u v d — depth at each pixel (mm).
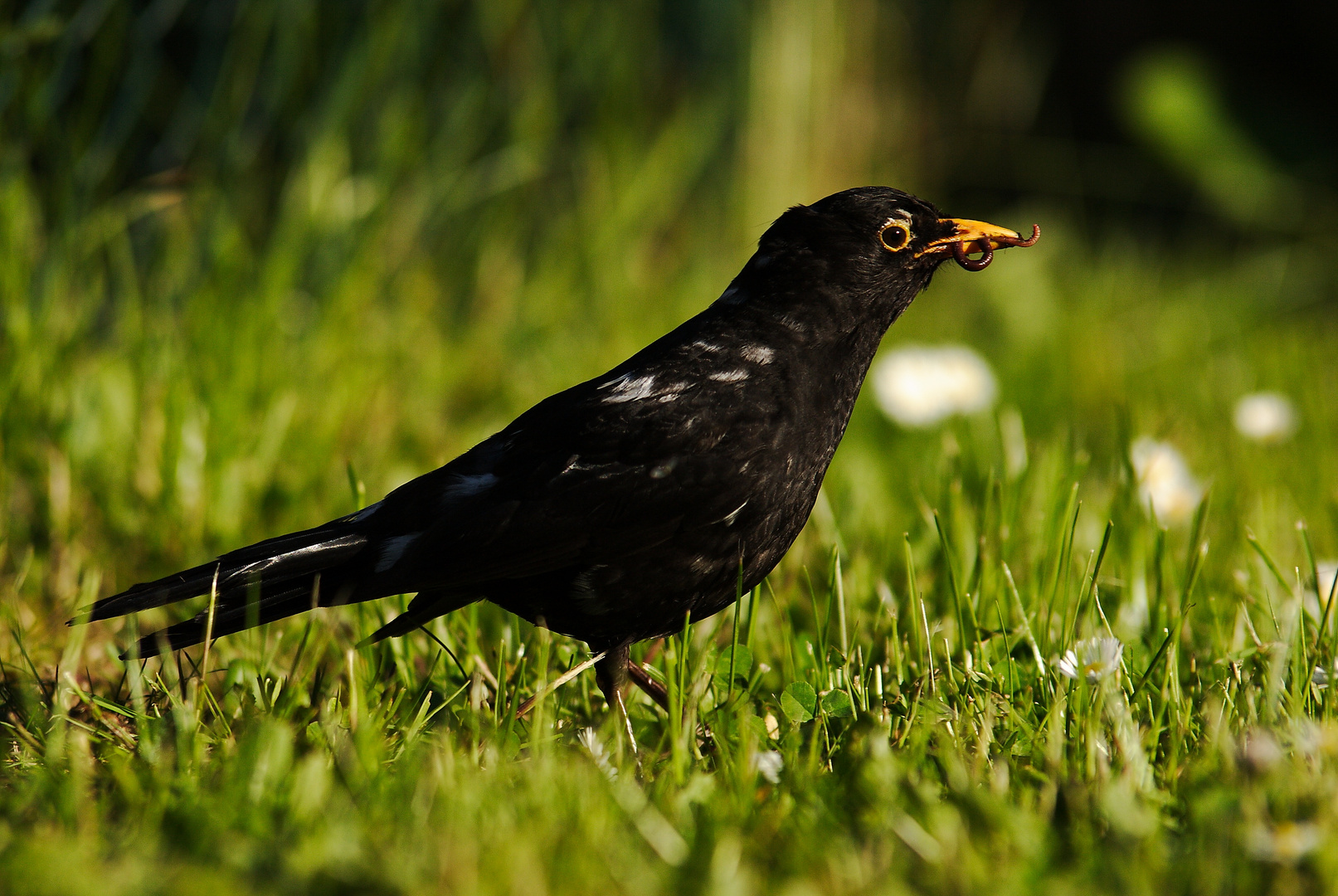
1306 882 4352
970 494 9125
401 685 6664
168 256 11266
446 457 10875
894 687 6492
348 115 12094
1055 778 5109
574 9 14031
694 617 6625
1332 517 9039
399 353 12141
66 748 5613
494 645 7438
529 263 14562
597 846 4543
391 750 5660
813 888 4297
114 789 5258
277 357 10516
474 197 13734
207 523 9031
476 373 12766
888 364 10891
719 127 15477
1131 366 13438
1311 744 5223
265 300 10672
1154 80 17969
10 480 9078
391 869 4332
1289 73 19109
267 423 9883
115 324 11086
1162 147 17891
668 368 6496
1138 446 9617
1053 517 7676
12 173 10102
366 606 7363
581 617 6449
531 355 13469
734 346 6555
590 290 14211
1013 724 5809
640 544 6277
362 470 10070
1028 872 4383
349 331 11367
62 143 10672
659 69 15312
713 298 14898
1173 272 17016
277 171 12469
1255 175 17641
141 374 9812
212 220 11492
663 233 15867
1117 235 18359
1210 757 5316
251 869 4406
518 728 6125
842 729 5953
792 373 6516
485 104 13781
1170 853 4625
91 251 10805
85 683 7246
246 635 7340
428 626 7348
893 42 17672
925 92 18156
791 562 8469
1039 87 19141
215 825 4672
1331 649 6562
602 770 5266
